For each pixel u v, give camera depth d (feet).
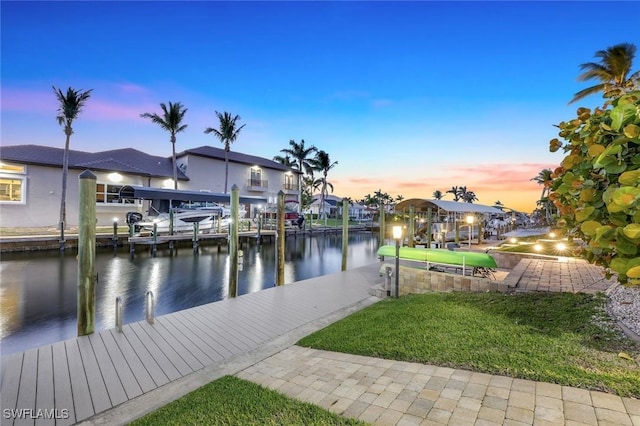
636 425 6.28
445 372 9.41
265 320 17.83
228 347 14.03
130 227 52.80
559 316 12.89
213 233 61.77
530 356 9.57
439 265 25.82
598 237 5.72
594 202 6.46
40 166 65.36
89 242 15.25
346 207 35.09
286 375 10.68
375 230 121.19
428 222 52.24
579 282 20.03
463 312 14.79
